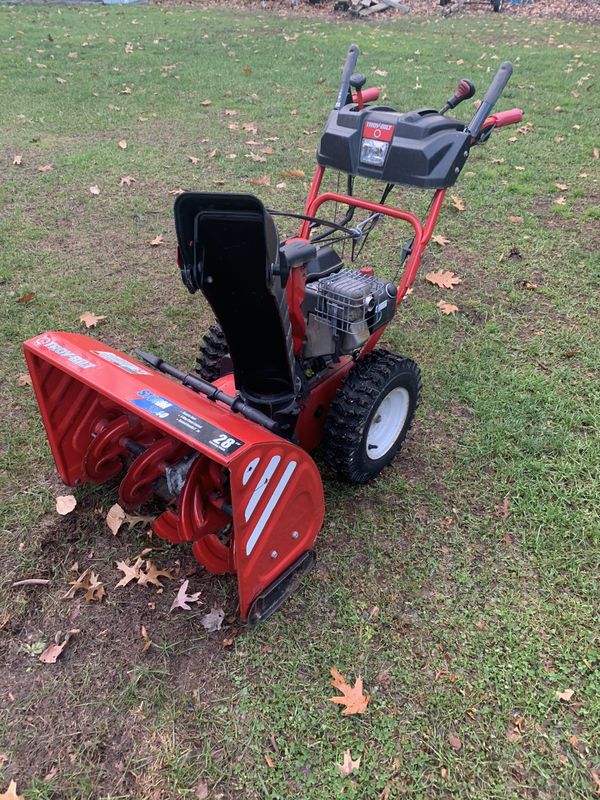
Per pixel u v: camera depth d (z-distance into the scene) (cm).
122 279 524
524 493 343
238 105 902
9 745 241
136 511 331
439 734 244
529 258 557
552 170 716
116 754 239
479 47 1237
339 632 279
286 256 252
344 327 291
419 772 234
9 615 283
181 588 292
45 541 316
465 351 448
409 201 652
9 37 1241
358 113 312
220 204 225
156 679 262
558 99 924
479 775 233
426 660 268
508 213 628
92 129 815
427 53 1175
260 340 278
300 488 263
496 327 473
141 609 288
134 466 281
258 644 274
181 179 686
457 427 387
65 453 321
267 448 233
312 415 315
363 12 1548
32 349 274
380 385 309
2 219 604
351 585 298
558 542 318
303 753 239
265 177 678
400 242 580
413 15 1585
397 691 257
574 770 235
